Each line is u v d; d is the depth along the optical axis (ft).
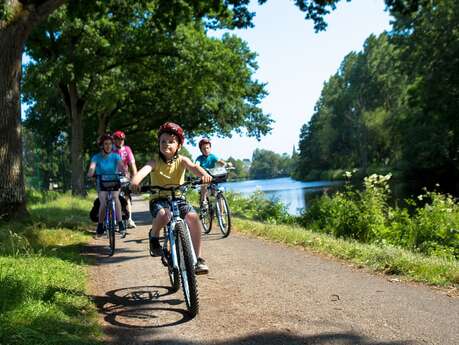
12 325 12.62
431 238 31.24
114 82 81.25
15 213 34.40
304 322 14.70
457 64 126.82
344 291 17.78
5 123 34.50
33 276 18.28
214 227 37.68
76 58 70.54
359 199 40.19
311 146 357.61
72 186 84.02
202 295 18.15
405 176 164.35
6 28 34.37
